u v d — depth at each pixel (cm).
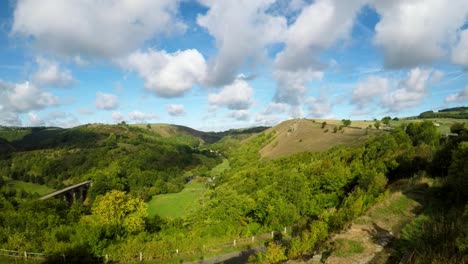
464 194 2003
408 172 3934
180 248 3338
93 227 3319
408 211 2044
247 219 4506
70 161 17025
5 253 2992
